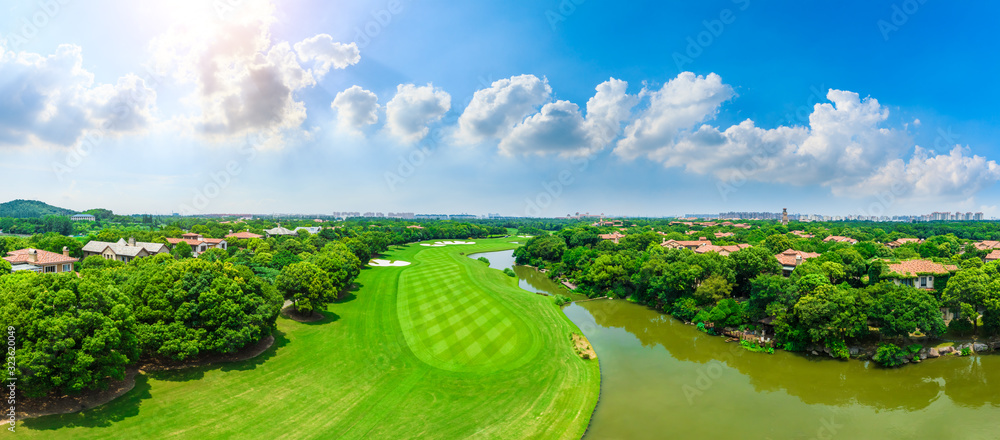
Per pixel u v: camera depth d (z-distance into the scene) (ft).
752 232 499.10
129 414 92.32
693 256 232.94
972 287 157.48
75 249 288.10
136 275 128.57
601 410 116.06
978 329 165.99
